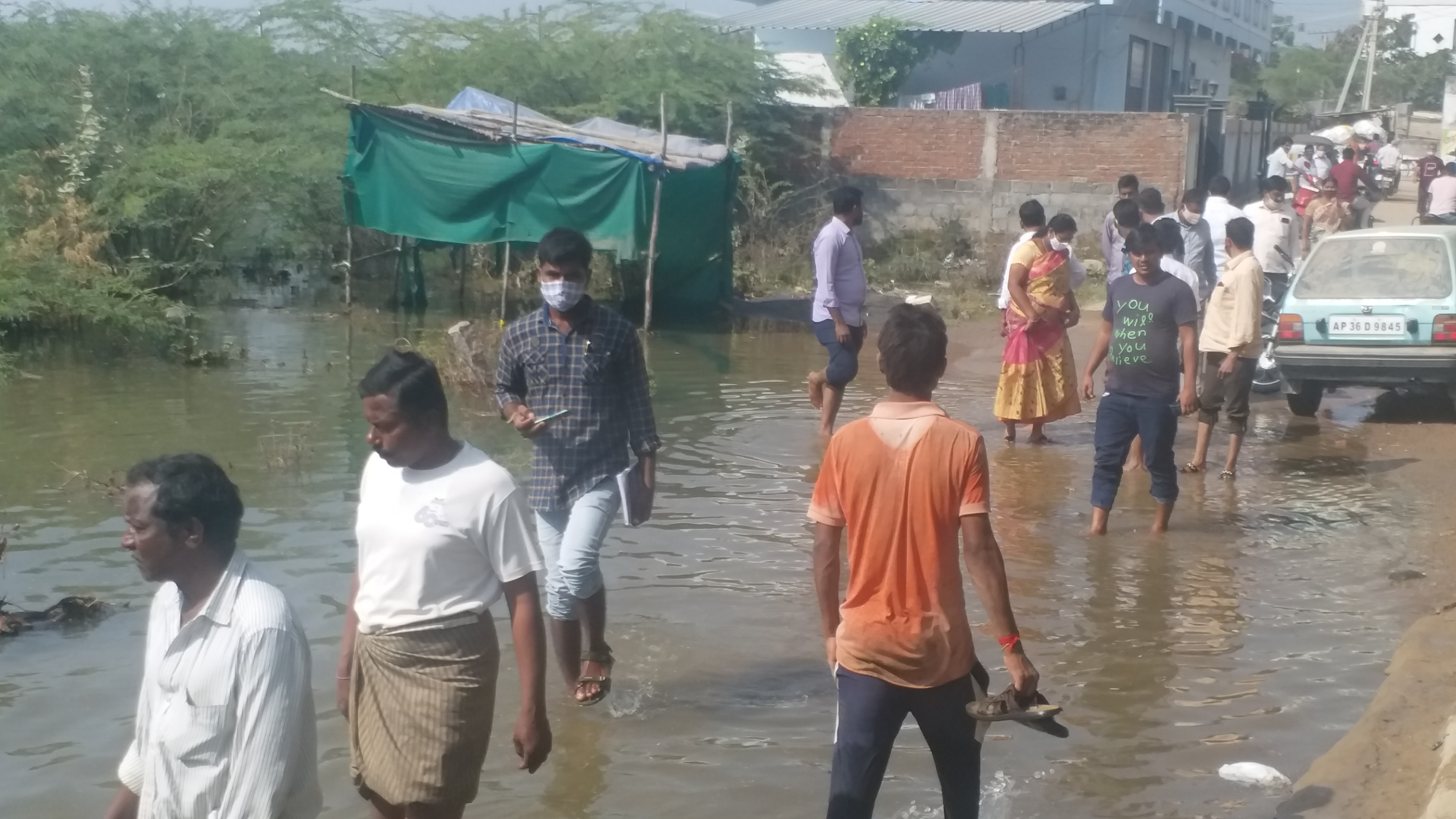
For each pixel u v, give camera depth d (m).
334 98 19.91
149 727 3.14
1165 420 7.82
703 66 22.41
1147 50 34.12
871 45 28.27
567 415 5.34
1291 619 6.56
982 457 3.94
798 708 5.50
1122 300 7.83
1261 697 5.61
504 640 6.19
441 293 19.53
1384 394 13.11
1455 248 11.54
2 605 6.44
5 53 19.20
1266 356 12.95
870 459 3.96
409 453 3.81
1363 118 38.88
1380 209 30.64
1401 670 5.71
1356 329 11.39
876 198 23.05
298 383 12.50
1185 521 8.34
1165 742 5.19
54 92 18.56
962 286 20.75
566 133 16.92
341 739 5.20
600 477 5.37
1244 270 9.19
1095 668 5.93
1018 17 28.94
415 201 16.58
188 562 3.11
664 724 5.34
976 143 22.66
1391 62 62.22
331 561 7.29
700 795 4.75
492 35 22.19
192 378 12.68
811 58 29.27
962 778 4.08
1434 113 56.69
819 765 4.99
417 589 3.79
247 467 9.29
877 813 4.61
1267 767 4.90
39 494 8.57
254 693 3.04
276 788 3.06
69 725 5.27
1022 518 8.40
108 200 16.75
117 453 9.63
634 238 15.92
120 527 7.91
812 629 6.42
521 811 4.62
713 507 8.54
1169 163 22.09
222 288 19.55
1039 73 30.64
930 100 28.66
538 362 5.37
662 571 7.25
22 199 16.12
